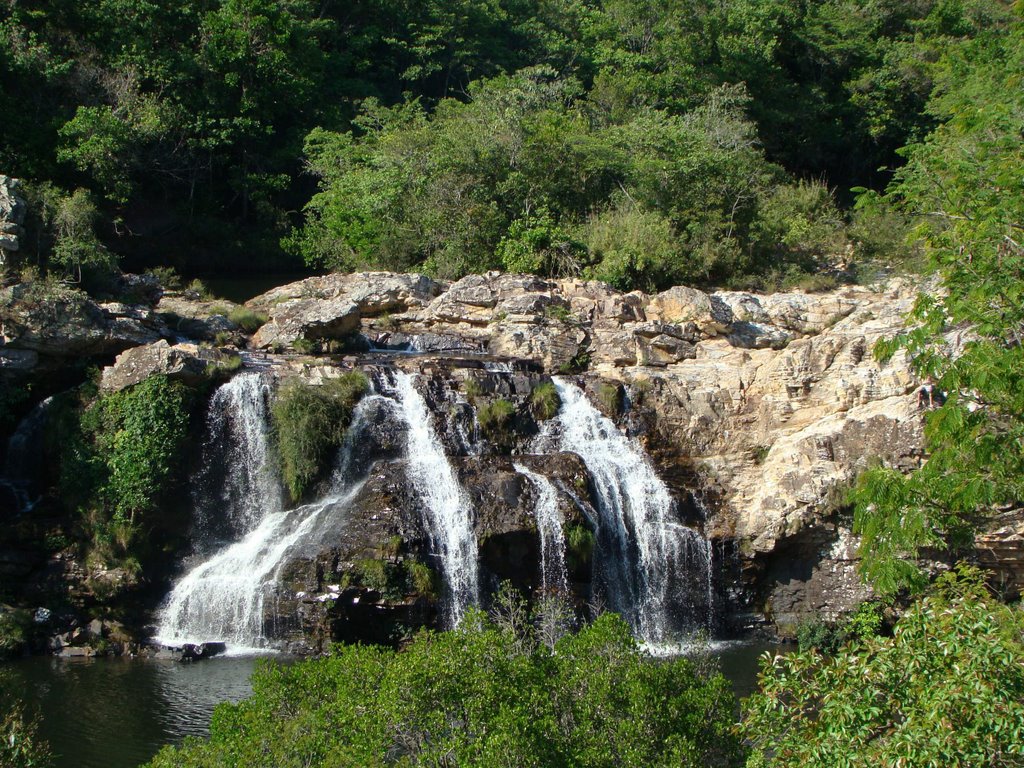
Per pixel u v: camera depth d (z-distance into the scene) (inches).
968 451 564.1
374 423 1027.3
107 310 1071.6
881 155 2450.8
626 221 1555.1
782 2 2561.5
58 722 689.6
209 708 719.7
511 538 924.0
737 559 1026.7
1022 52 1529.3
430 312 1282.0
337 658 483.2
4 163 1560.0
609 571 988.6
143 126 1658.5
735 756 448.1
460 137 1659.7
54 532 916.6
